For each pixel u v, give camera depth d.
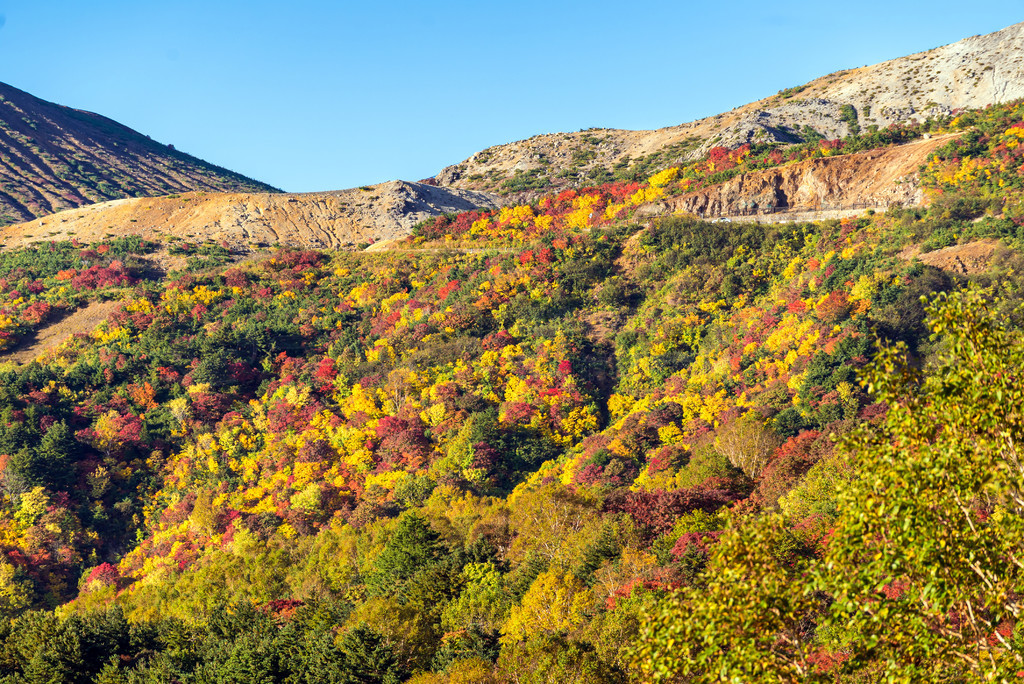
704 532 50.06
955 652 16.41
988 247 91.88
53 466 91.19
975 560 16.33
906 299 86.69
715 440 74.12
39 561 81.44
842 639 18.03
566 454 87.94
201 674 45.62
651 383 96.50
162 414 101.62
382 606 47.88
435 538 60.31
